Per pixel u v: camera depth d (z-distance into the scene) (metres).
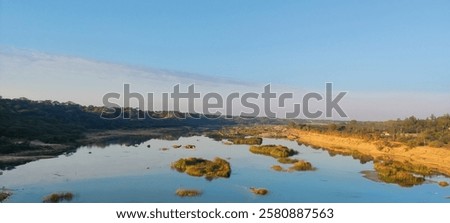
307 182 51.59
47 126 113.38
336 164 68.19
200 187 47.22
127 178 52.06
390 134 112.94
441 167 65.06
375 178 54.88
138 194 43.59
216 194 44.06
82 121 146.00
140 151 83.62
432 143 80.12
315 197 43.78
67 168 59.28
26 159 67.62
